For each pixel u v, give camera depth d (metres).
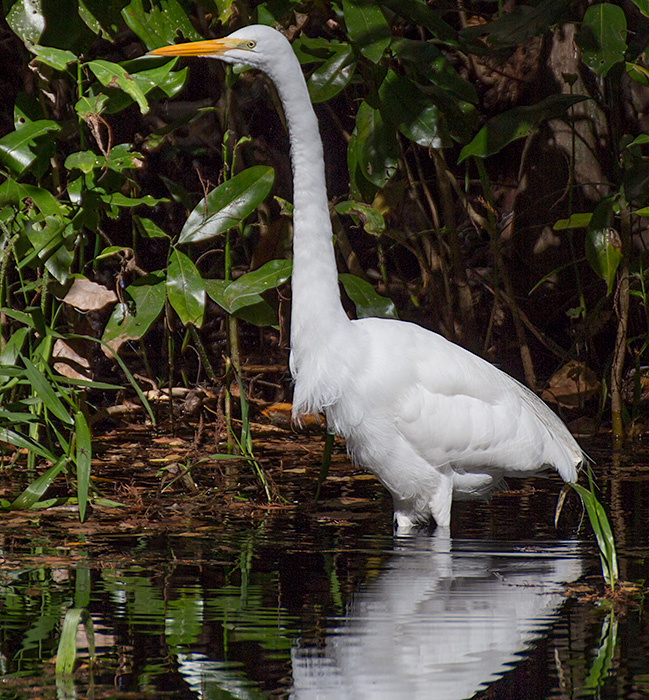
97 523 7.93
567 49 15.09
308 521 8.16
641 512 8.45
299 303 8.19
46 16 9.77
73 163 9.41
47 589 5.91
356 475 10.53
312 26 15.71
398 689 4.36
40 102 10.95
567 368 13.76
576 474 9.34
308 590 5.96
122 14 9.68
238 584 6.08
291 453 11.89
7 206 9.95
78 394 10.62
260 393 15.42
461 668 4.62
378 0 10.39
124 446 11.97
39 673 4.51
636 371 13.13
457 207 17.88
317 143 8.11
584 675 4.54
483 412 8.50
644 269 13.41
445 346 8.56
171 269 10.12
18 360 10.42
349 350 8.12
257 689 4.35
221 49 7.96
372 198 11.96
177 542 7.29
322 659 4.72
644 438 13.02
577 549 7.19
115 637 5.02
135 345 16.67
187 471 9.06
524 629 5.21
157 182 18.02
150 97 9.88
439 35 10.55
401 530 7.95
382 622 5.30
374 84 11.03
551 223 15.47
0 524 7.84
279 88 8.07
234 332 12.10
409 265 17.81
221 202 10.36
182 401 14.15
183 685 4.38
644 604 5.71
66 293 9.93
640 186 11.99
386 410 8.12
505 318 16.25
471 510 8.86
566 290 15.62
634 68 11.36
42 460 11.03
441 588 6.05
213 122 17.78
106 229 17.27
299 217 8.14
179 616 5.38
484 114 17.50
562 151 15.32
